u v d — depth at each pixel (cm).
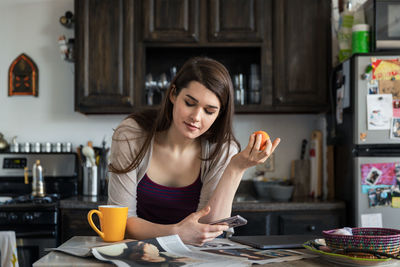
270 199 287
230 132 136
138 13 286
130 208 131
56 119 319
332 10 310
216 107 120
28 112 319
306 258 103
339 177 279
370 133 247
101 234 117
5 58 320
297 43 288
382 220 246
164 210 145
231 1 287
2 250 230
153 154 144
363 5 269
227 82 122
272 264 96
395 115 246
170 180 146
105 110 286
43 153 307
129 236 123
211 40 286
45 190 302
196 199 146
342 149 271
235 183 126
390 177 246
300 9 289
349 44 279
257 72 297
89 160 297
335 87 284
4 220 251
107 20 285
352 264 95
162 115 135
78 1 286
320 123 313
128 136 136
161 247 104
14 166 304
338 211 263
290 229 259
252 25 287
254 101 295
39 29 320
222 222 114
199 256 99
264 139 117
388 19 252
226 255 102
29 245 251
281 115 323
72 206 258
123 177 132
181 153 144
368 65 248
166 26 284
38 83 320
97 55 285
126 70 285
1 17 320
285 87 288
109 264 93
